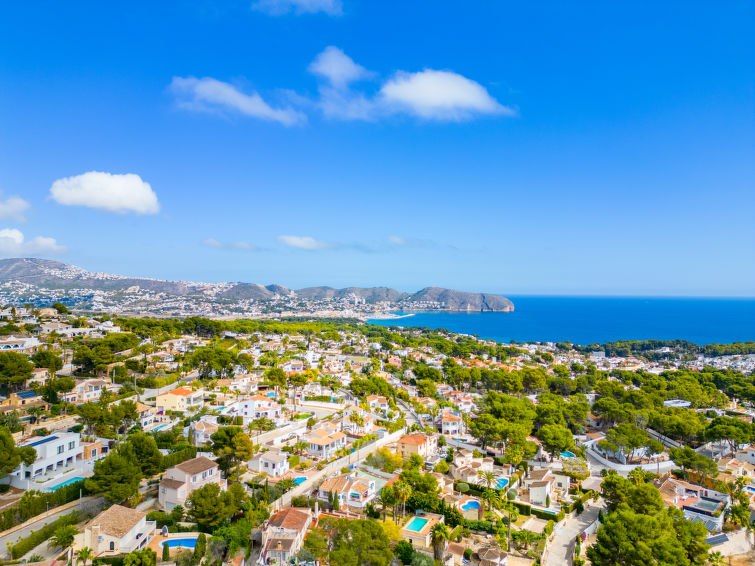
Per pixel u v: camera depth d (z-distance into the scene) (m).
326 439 144.88
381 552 81.69
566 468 154.62
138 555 75.88
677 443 194.25
